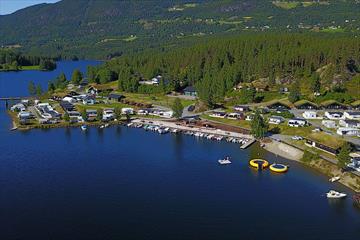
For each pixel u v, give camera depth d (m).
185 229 129.38
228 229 129.50
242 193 155.00
